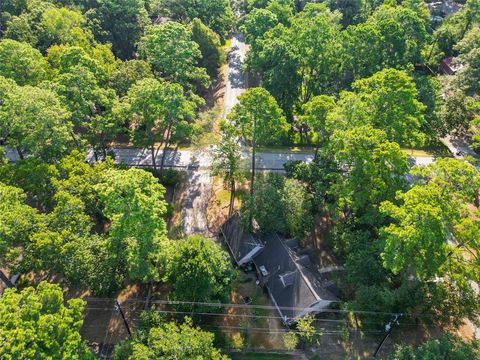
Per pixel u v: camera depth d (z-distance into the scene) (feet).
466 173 124.57
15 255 122.52
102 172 153.17
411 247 115.65
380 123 165.27
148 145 192.34
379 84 172.55
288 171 191.93
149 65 232.94
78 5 291.58
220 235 177.37
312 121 180.34
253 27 273.54
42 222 127.65
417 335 139.23
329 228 179.93
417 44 251.19
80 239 129.49
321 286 145.28
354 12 303.68
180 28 236.22
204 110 250.78
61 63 190.80
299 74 230.27
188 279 129.08
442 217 117.70
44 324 93.86
